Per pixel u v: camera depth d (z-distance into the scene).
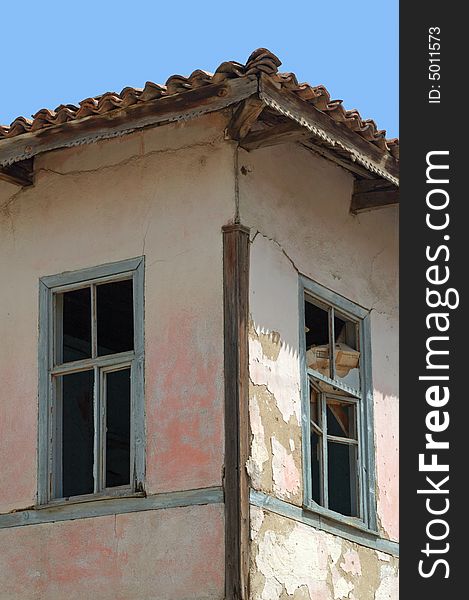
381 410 13.19
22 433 12.24
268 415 11.53
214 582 10.98
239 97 10.95
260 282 11.74
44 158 12.75
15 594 11.83
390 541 12.86
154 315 11.80
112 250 12.16
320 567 11.80
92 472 12.02
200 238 11.73
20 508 12.05
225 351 11.40
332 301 12.76
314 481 12.22
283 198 12.23
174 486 11.34
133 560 11.37
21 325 12.50
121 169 12.30
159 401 11.60
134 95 11.23
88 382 12.29
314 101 11.22
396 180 12.38
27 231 12.70
